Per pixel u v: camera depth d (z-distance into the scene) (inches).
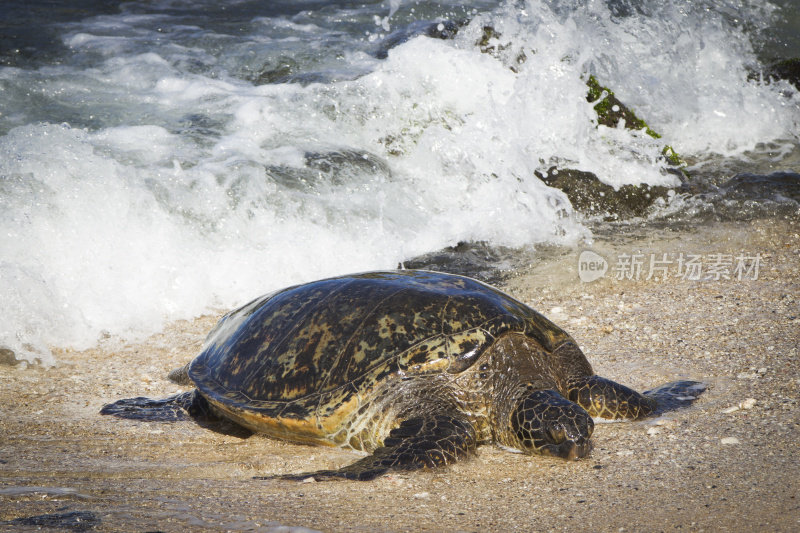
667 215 1365.7
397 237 1248.2
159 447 669.9
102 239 1101.7
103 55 1768.0
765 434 621.0
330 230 1234.6
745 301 997.8
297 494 552.1
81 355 925.8
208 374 720.3
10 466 623.5
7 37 1838.1
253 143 1398.9
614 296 1056.2
